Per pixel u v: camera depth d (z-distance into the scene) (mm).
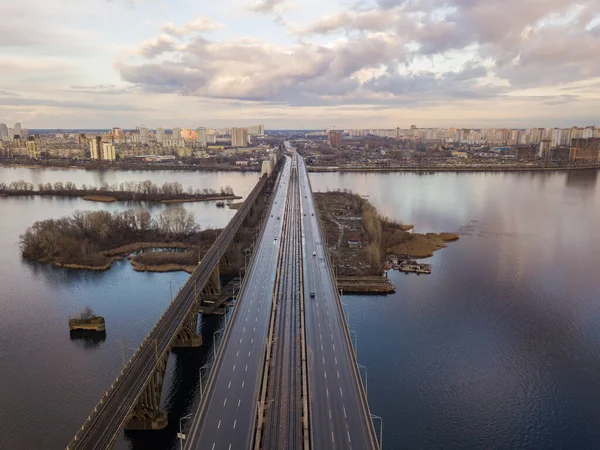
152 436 128875
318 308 172250
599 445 126812
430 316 198125
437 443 126562
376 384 150375
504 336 181125
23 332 184375
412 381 152250
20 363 162000
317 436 103562
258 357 136375
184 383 151500
